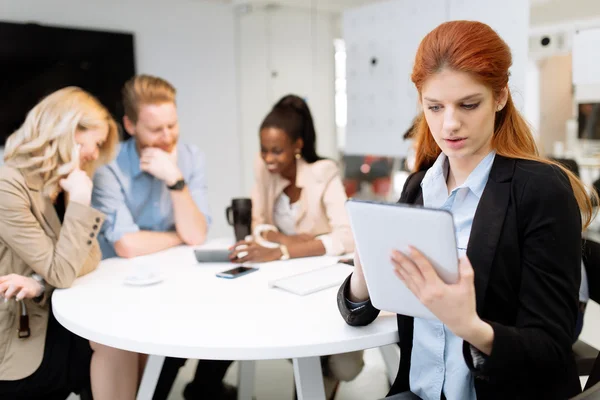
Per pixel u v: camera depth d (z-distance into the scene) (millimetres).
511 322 943
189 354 1062
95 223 1555
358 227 868
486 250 933
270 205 2254
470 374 994
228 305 1315
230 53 4191
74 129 1570
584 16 2125
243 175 4332
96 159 1750
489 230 936
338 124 3613
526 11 1927
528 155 973
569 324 872
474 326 821
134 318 1234
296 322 1182
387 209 807
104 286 1522
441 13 2271
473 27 901
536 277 886
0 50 3182
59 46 3371
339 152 3615
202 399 2170
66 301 1385
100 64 3545
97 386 1591
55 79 3383
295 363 1268
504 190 942
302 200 2164
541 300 876
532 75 2707
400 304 927
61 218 1697
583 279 1369
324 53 3635
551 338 856
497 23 2029
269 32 3908
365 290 1114
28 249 1470
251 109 4156
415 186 1144
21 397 1489
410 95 2508
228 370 2480
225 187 4281
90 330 1168
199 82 4059
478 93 881
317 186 2127
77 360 1567
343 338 1082
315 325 1161
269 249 1771
